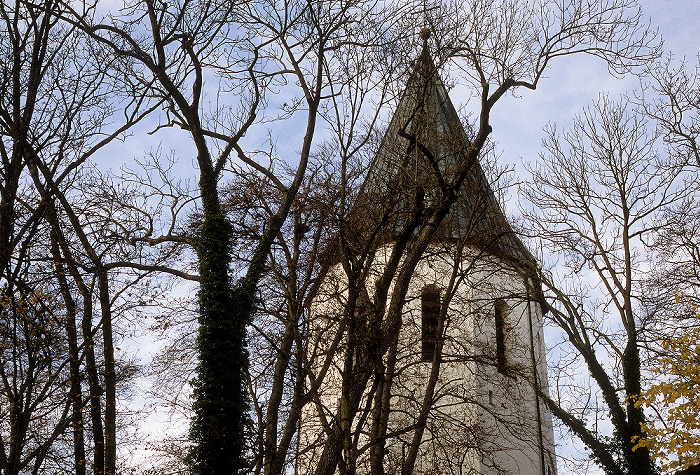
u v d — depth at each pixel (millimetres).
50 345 16969
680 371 17281
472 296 23641
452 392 22750
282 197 23344
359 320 17266
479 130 20562
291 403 18359
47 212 17594
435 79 21688
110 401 19672
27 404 16250
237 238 22391
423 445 22875
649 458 21234
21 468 17156
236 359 18828
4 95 16688
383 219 17844
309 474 17969
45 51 17078
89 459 20094
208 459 17859
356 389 16719
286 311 20094
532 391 25594
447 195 18453
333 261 20406
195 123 21641
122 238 20922
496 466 21484
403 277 18297
